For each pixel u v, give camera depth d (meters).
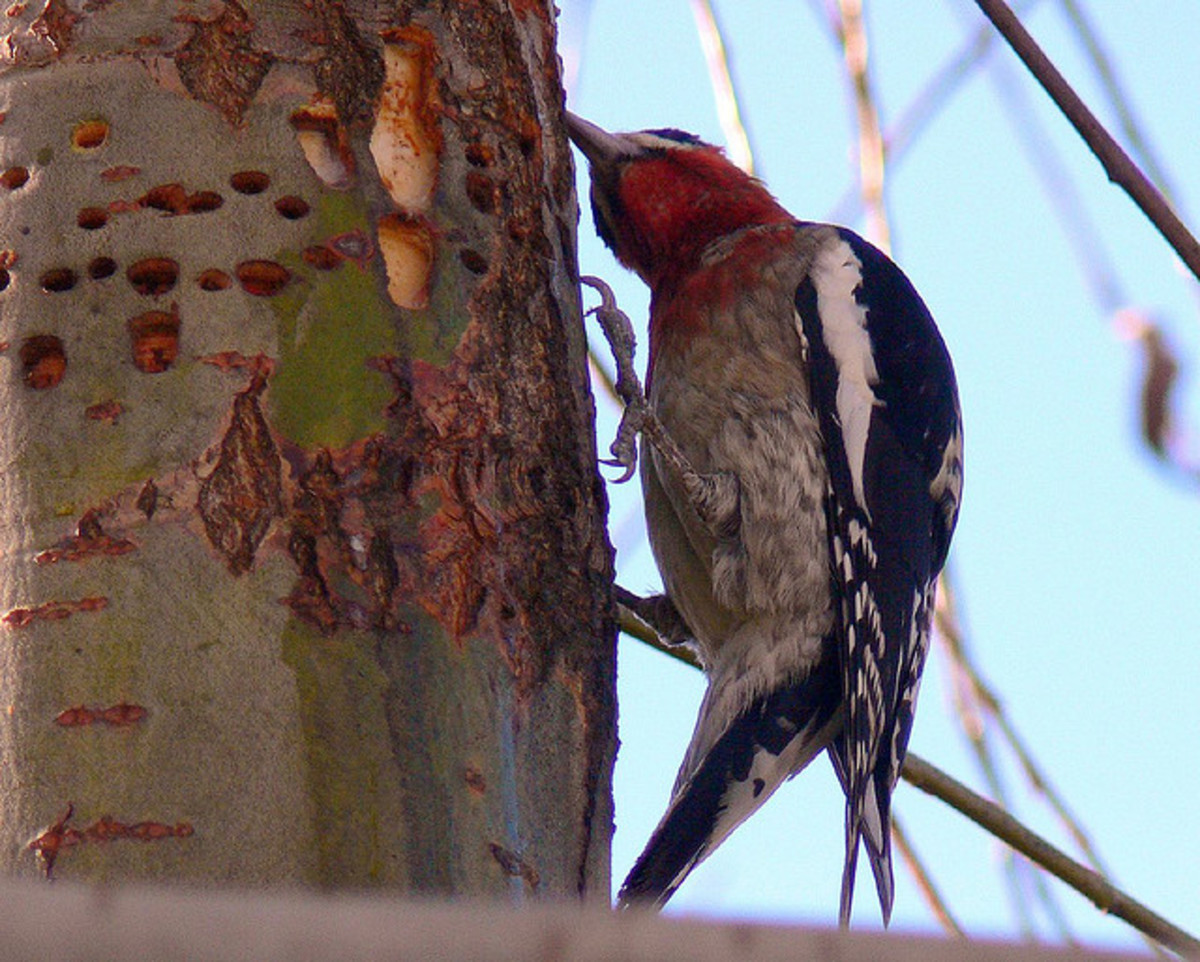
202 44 5.56
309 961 2.32
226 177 5.44
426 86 5.96
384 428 5.29
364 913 2.37
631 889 7.39
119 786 4.69
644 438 8.11
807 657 8.07
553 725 5.45
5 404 5.18
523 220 6.11
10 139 5.48
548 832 5.25
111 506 5.00
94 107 5.47
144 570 4.93
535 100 6.37
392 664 4.99
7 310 5.30
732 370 8.27
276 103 5.56
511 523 5.55
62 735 4.75
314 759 4.78
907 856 6.77
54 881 4.50
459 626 5.20
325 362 5.29
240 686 4.82
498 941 2.36
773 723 8.01
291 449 5.15
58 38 5.56
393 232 5.70
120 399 5.13
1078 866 6.73
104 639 4.84
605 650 5.85
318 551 5.05
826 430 8.18
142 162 5.41
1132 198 5.96
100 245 5.32
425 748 4.93
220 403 5.14
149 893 2.39
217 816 4.67
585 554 5.86
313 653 4.91
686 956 2.36
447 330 5.61
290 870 4.63
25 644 4.87
